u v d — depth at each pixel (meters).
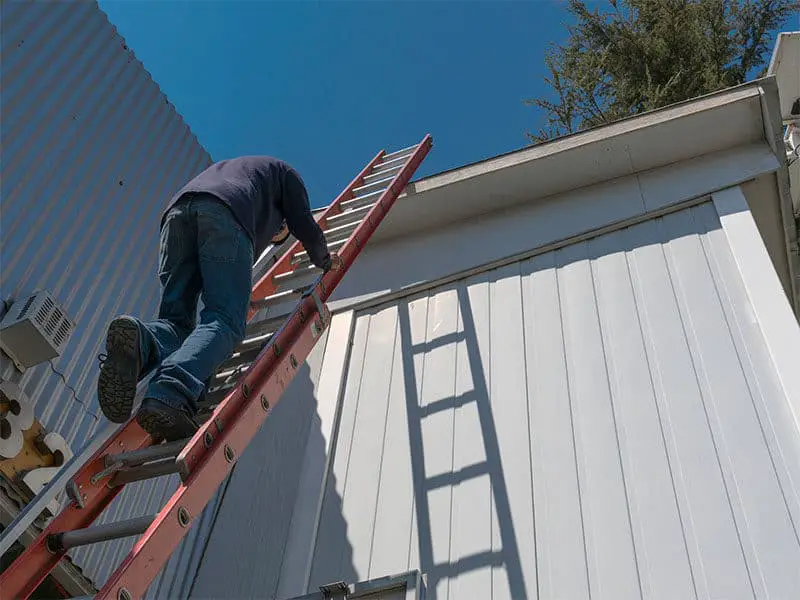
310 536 4.09
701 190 4.95
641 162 5.30
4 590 2.51
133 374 2.81
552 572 3.44
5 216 4.61
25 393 4.50
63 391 4.82
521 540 3.62
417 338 5.05
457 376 4.61
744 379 3.77
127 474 2.90
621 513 3.51
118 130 5.91
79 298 5.10
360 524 4.05
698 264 4.48
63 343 4.55
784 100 7.62
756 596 3.03
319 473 4.40
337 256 3.93
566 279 4.87
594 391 4.09
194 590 4.70
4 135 4.74
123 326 2.77
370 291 5.55
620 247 4.88
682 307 4.27
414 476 4.17
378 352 5.09
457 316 5.05
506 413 4.23
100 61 5.92
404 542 3.87
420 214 5.72
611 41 12.33
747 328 3.99
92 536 2.63
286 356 3.24
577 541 3.50
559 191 5.51
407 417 4.52
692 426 3.69
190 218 3.24
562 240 5.12
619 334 4.32
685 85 11.62
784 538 3.14
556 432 4.00
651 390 3.94
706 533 3.29
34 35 5.23
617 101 11.92
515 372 4.44
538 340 4.55
